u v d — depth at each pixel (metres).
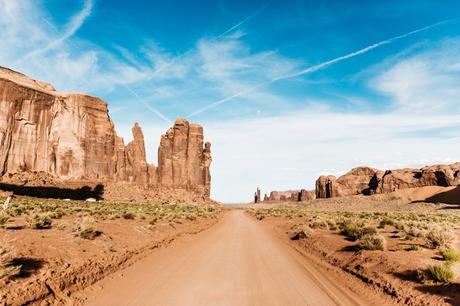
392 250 15.80
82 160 125.31
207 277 12.45
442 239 16.44
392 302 9.86
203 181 182.38
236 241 24.84
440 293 9.73
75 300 9.05
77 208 41.22
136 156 153.12
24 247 11.52
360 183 186.62
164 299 9.50
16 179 99.69
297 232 28.33
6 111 106.69
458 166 148.88
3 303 7.49
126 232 20.50
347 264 15.15
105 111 139.62
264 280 12.22
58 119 122.81
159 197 127.00
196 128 183.50
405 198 137.50
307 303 9.51
